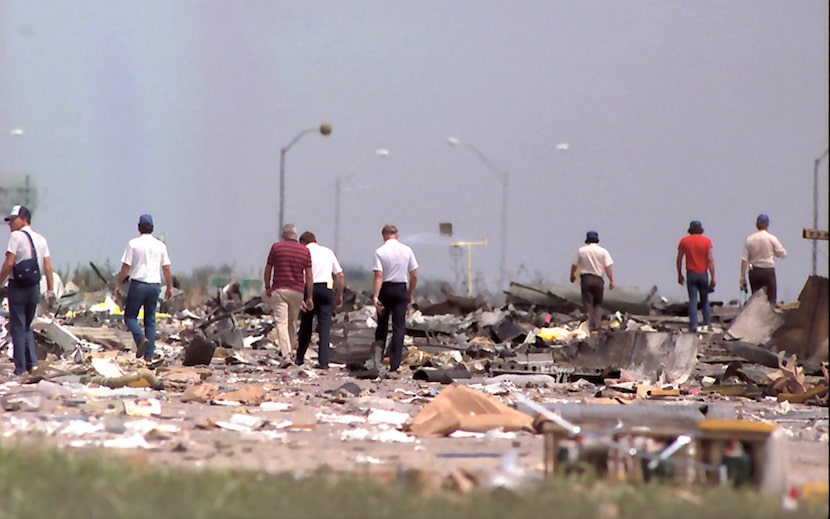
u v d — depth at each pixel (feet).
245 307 359.05
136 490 79.56
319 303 246.27
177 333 313.12
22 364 205.67
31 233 206.90
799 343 202.80
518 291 406.62
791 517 78.48
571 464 93.66
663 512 77.92
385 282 235.20
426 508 77.61
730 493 84.84
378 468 102.32
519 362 232.53
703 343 293.43
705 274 321.73
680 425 103.60
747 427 91.35
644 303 393.29
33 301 206.39
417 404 171.42
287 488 83.05
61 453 97.66
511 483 87.30
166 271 239.50
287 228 250.98
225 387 188.34
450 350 278.67
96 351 255.70
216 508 74.43
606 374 219.61
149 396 170.71
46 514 72.49
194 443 120.06
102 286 437.17
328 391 186.19
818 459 117.19
